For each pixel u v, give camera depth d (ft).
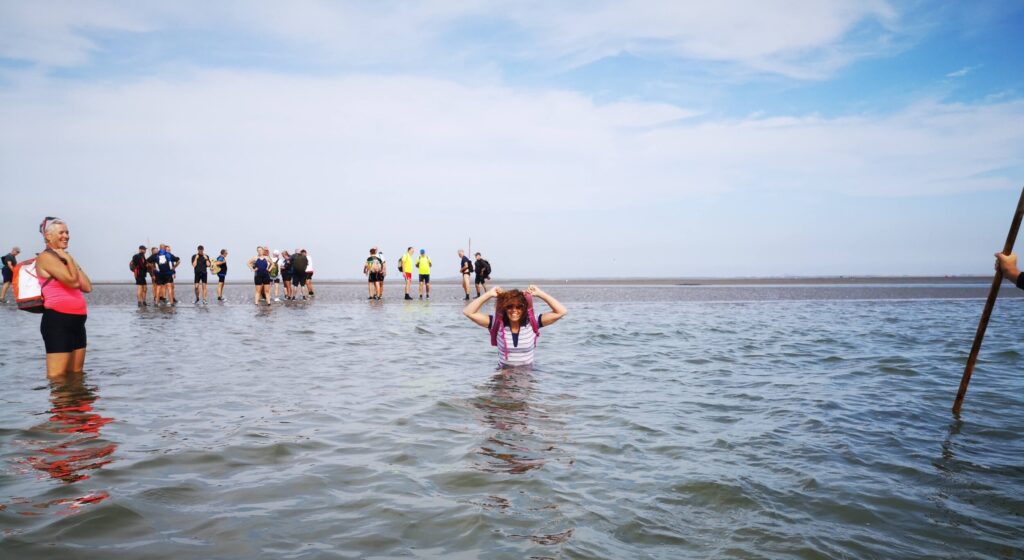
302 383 25.20
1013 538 11.29
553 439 17.25
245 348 36.11
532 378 26.45
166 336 42.57
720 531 11.41
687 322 52.70
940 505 12.75
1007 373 27.99
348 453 15.87
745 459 15.57
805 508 12.51
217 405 21.17
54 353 26.18
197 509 12.17
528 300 28.63
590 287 142.00
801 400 22.47
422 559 10.23
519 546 10.72
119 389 23.85
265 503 12.53
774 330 46.34
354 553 10.41
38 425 18.34
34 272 25.84
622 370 28.66
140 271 77.97
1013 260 17.65
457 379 26.13
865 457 15.79
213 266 87.61
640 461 15.37
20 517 11.58
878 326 49.34
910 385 25.36
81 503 12.30
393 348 36.19
